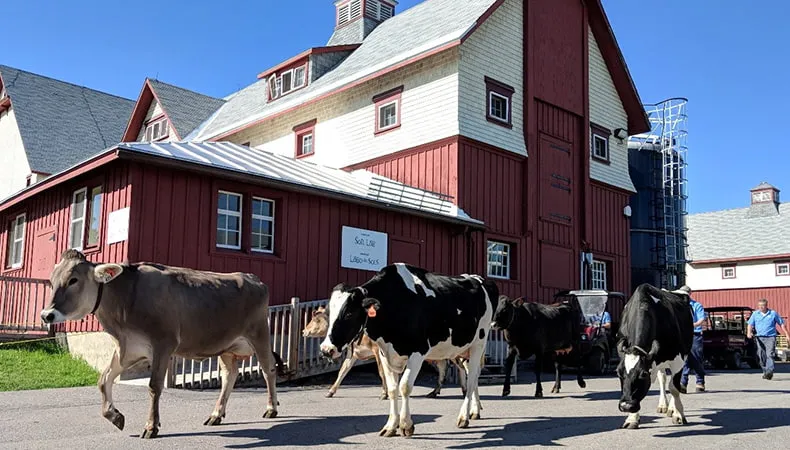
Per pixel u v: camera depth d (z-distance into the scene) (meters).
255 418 9.04
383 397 11.28
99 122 35.72
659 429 8.60
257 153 18.80
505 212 21.19
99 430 7.95
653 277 28.17
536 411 10.27
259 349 8.74
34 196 17.62
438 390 12.02
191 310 7.85
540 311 12.60
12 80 34.00
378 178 18.08
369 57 23.50
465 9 21.98
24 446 7.05
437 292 8.31
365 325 7.67
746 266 43.84
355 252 16.80
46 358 14.13
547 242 22.55
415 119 20.98
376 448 7.17
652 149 29.33
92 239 14.58
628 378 7.82
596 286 24.91
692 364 13.48
